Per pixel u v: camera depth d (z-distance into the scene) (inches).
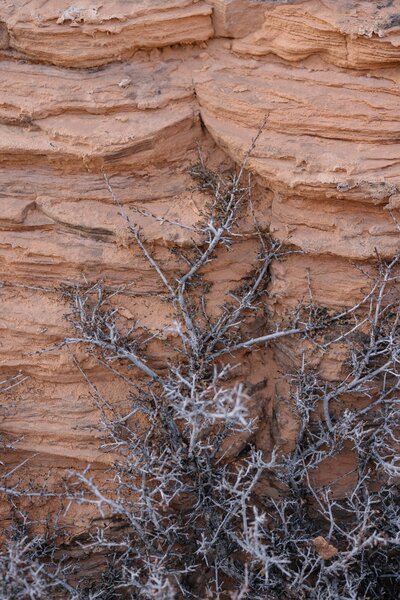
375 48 135.6
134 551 141.2
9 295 148.5
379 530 146.9
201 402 118.3
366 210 140.8
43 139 143.9
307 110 140.0
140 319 146.9
